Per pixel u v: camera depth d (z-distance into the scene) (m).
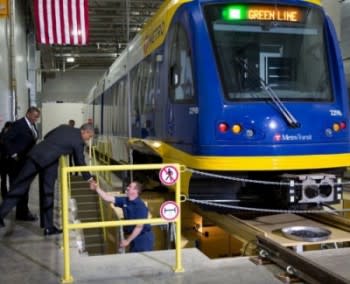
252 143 5.86
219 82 5.97
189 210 7.76
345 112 6.38
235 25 6.22
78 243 5.79
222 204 6.00
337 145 6.22
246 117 5.88
